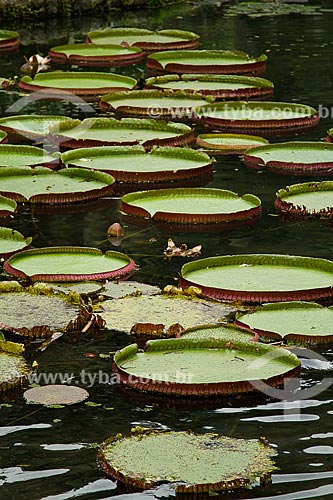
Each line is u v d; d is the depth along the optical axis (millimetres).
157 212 12781
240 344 8898
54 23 27234
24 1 27000
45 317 9734
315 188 13727
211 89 19875
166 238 12188
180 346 8961
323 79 20844
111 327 9562
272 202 13578
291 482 6980
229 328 9320
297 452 7383
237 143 16297
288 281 10453
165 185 14328
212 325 9344
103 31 25281
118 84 20359
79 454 7387
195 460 7172
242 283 10375
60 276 10617
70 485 6980
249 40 24859
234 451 7312
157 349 8953
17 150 15352
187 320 9648
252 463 7156
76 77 20734
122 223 12750
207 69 21766
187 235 12289
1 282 10305
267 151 15719
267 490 6883
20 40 24953
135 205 13047
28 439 7621
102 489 6922
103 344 9266
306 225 12680
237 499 6801
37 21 27328
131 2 29250
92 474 7109
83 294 10273
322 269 10781
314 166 15008
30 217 13008
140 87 20703
